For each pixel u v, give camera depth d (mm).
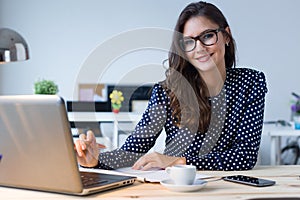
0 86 4777
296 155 4703
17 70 4781
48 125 1171
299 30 4781
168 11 4805
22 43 1808
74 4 4777
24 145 1229
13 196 1225
